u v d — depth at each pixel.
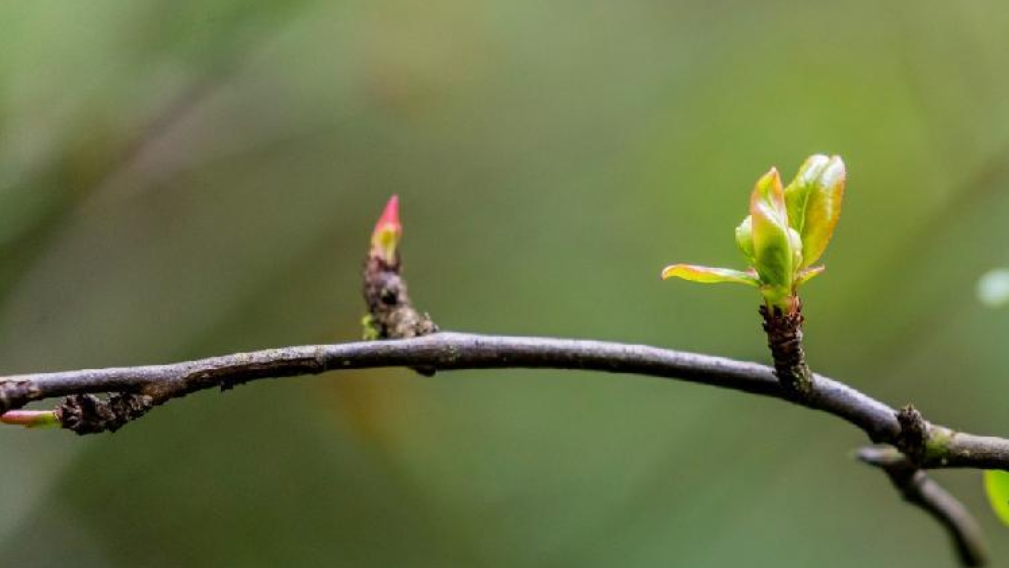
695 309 0.93
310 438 0.89
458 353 0.46
